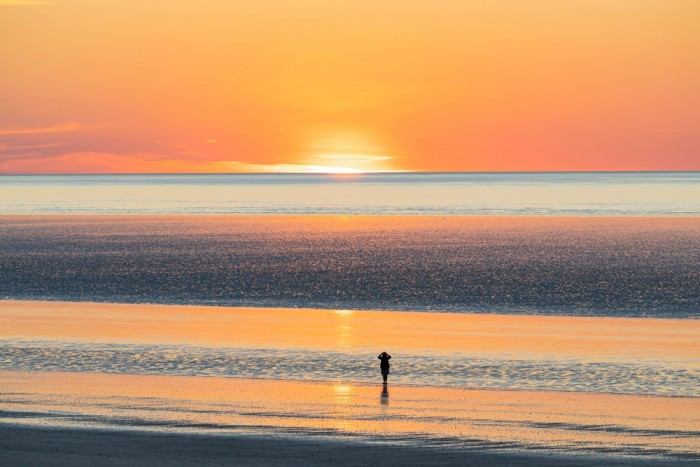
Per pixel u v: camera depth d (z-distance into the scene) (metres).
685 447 39.62
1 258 135.00
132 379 53.03
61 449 39.06
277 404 47.03
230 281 106.06
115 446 39.53
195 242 164.88
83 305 86.31
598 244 155.00
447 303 87.19
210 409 45.91
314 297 92.25
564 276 108.69
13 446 39.41
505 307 84.31
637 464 37.41
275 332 69.69
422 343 64.81
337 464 37.50
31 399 47.84
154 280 107.19
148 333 69.25
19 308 84.06
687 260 126.38
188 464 37.34
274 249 149.75
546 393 49.72
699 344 64.06
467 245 155.38
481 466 37.22
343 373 55.16
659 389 50.75
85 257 135.88
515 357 59.62
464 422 43.59
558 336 67.69
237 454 38.62
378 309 83.44
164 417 44.31
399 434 41.62
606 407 46.44
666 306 84.38
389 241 165.75
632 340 65.88
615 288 97.56
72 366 57.12
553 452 38.97
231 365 57.47
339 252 143.62
